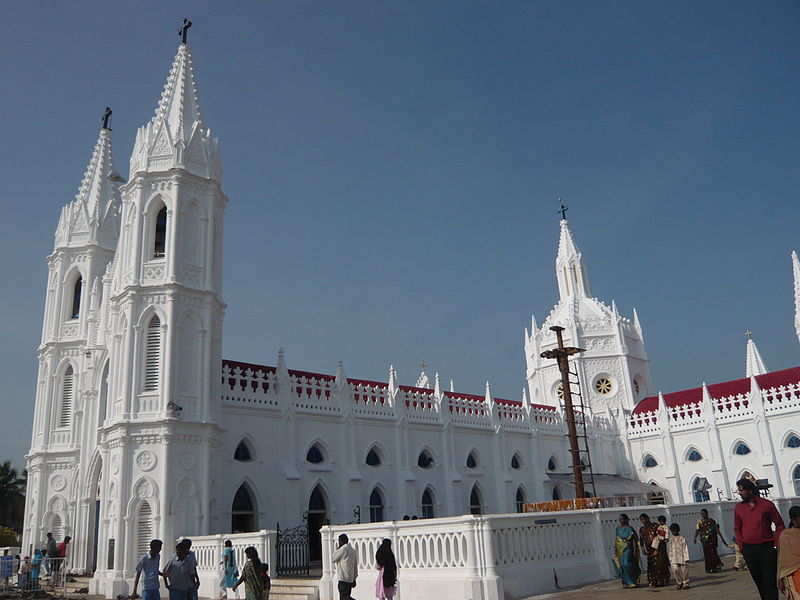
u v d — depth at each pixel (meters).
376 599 24.20
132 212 41.25
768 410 58.50
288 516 42.66
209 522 36.25
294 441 44.75
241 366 45.59
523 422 62.12
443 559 23.23
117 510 34.69
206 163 42.34
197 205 41.47
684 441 63.56
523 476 60.59
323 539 26.81
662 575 23.89
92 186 58.25
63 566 35.38
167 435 35.53
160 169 40.81
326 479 46.16
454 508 52.88
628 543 24.77
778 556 14.01
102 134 60.16
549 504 37.28
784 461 56.97
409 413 52.81
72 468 50.81
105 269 55.47
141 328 38.00
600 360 73.31
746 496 15.80
